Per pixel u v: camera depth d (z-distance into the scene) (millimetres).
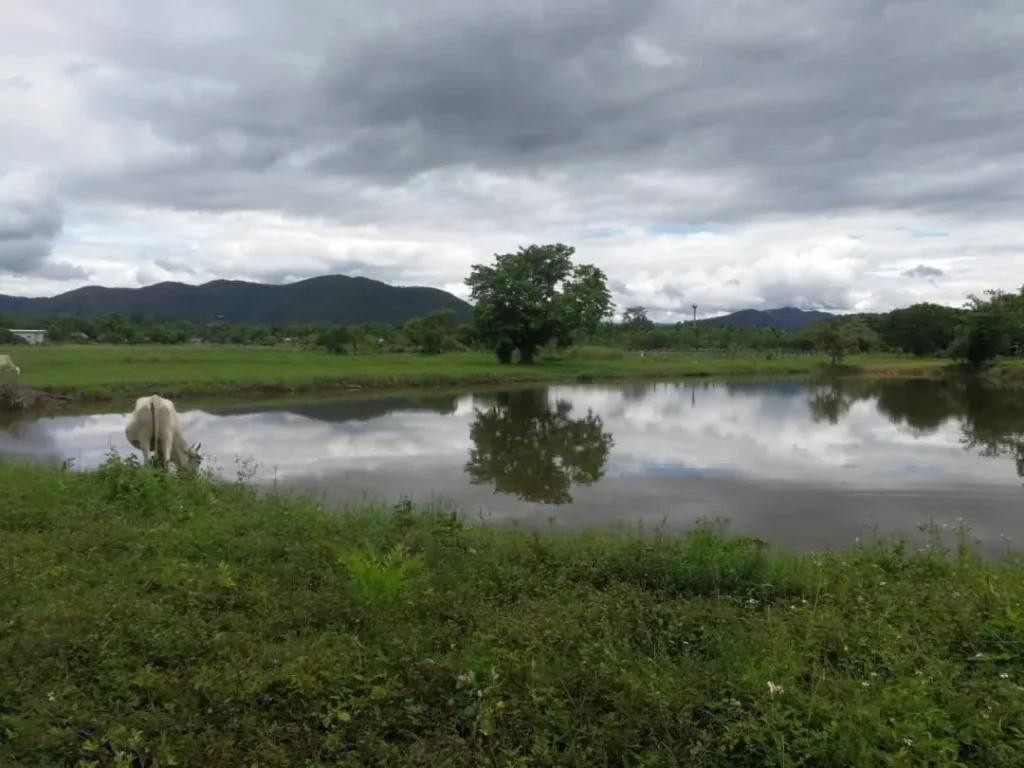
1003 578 6035
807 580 6094
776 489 12383
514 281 48438
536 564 6531
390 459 15375
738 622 5152
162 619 4977
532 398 30406
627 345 85500
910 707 3869
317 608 5293
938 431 20094
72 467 13844
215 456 15391
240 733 3848
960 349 49969
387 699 4129
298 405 26172
